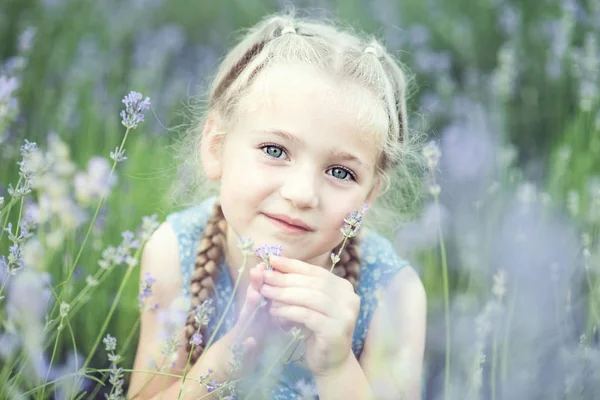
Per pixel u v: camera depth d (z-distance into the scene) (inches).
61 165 102.3
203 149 96.7
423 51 195.5
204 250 100.8
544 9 209.9
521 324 102.5
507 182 141.3
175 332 83.4
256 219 84.6
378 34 188.1
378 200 115.9
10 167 123.0
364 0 203.8
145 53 186.5
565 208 135.9
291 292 80.5
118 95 172.6
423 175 121.5
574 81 180.7
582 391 89.1
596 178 136.3
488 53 204.1
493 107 169.0
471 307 109.9
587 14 197.8
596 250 107.7
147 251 108.3
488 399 97.6
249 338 81.7
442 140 153.0
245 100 88.1
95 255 111.3
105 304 111.3
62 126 144.2
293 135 83.0
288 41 93.3
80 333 109.7
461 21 208.8
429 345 112.7
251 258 98.3
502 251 119.6
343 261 101.7
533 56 197.9
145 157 139.8
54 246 93.6
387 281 106.1
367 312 104.7
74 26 193.8
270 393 94.6
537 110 179.6
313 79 85.9
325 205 84.0
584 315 106.1
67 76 173.8
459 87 193.0
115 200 124.6
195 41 212.1
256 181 83.7
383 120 89.1
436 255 127.1
